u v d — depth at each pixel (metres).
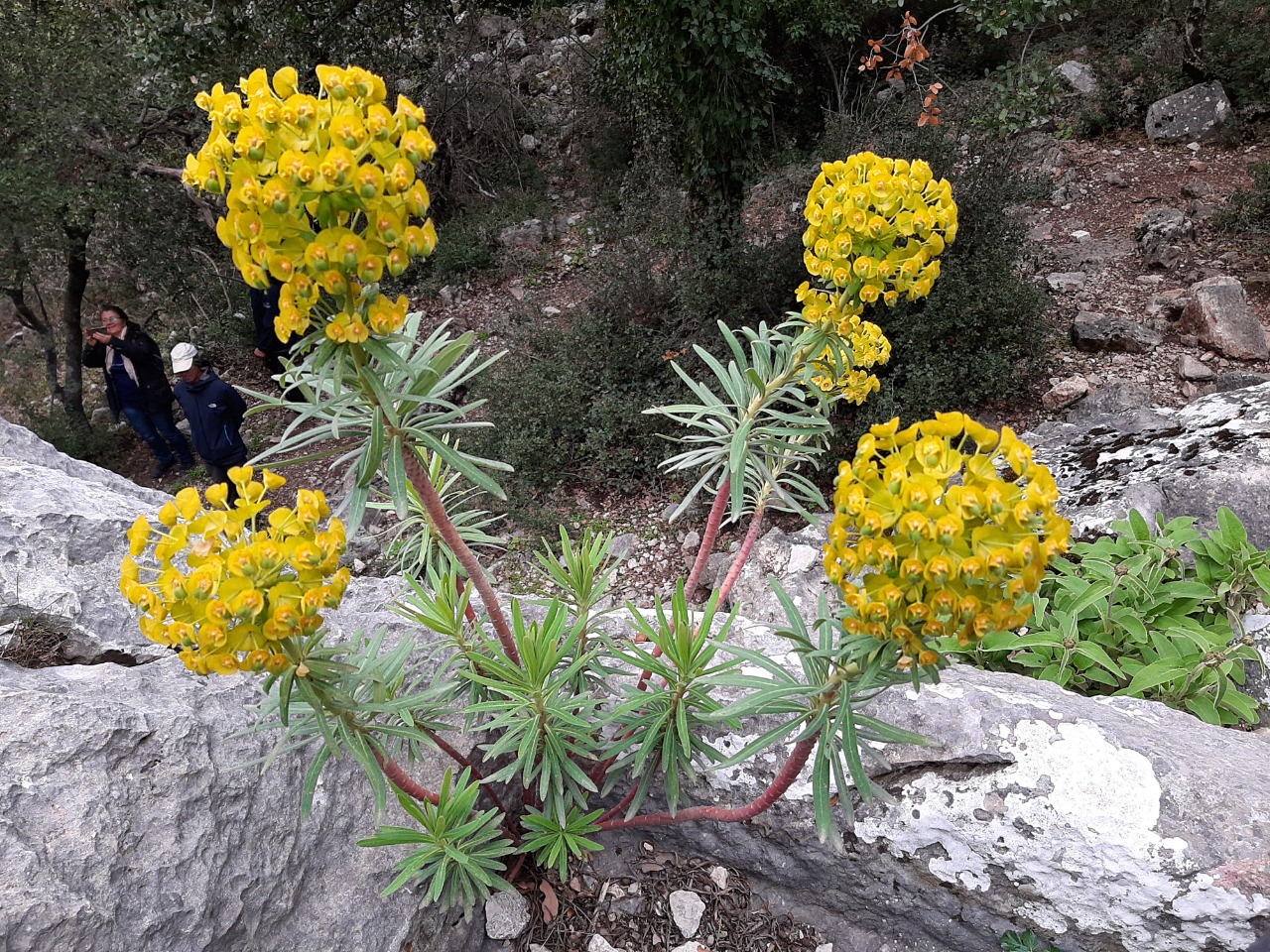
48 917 1.69
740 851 2.44
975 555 1.16
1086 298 7.13
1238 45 9.38
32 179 7.39
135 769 1.95
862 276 1.77
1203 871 1.91
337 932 2.07
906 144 6.51
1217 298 6.21
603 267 7.20
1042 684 2.52
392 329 1.30
